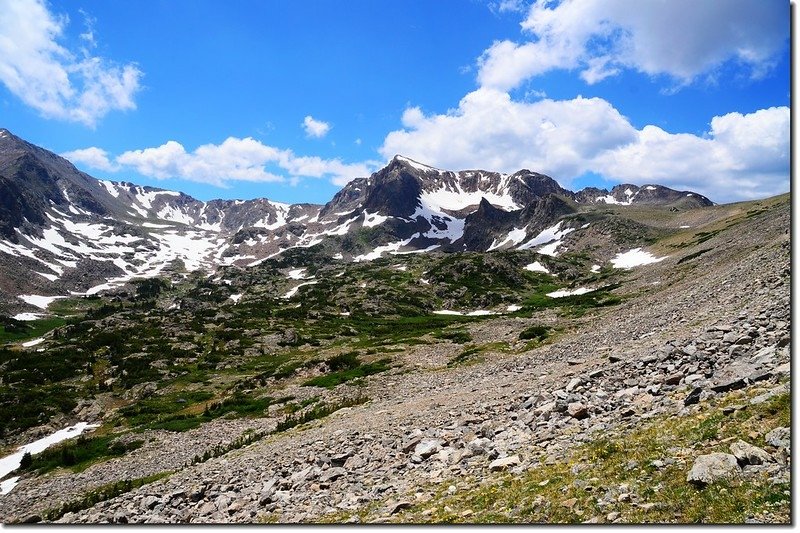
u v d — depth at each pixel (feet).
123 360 313.94
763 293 96.68
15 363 309.63
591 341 143.54
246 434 157.48
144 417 206.59
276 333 377.91
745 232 392.68
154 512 76.02
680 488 32.73
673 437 40.98
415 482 56.13
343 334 377.30
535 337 214.48
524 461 50.62
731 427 38.17
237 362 304.71
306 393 195.52
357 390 178.29
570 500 36.35
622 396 62.49
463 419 79.05
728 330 71.77
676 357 70.64
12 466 172.76
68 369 303.48
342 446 84.02
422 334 318.24
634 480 36.22
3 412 223.30
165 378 278.87
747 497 29.07
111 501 93.86
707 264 297.53
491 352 198.70
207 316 465.06
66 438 198.39
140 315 481.46
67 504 108.78
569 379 84.33
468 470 54.60
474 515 39.42
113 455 161.89
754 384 45.60
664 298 208.23
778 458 31.48
